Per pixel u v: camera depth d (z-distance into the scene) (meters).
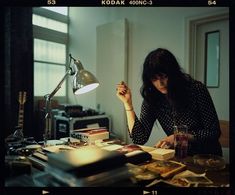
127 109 1.07
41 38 1.58
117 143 0.99
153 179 0.55
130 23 1.79
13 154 0.76
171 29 1.56
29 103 1.34
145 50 1.72
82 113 1.69
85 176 0.47
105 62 1.84
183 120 0.93
